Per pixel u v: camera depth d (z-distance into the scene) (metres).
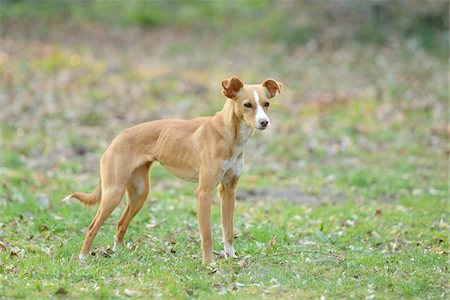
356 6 27.38
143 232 10.37
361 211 11.82
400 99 20.27
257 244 9.80
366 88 21.48
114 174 8.83
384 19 26.88
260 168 15.02
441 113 18.89
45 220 10.70
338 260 9.13
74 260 8.82
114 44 26.91
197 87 21.56
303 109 19.48
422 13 26.75
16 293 7.59
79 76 22.30
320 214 11.70
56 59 23.88
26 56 24.30
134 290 7.81
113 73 23.00
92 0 31.38
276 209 12.12
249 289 7.98
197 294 7.77
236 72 23.30
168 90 21.22
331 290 7.94
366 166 15.13
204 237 8.70
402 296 7.85
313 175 14.58
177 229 10.60
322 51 25.34
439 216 11.43
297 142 16.72
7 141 16.09
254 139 16.91
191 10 30.58
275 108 19.61
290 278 8.36
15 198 11.82
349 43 25.77
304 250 9.55
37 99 19.66
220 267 8.64
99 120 18.31
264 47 25.94
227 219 9.16
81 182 13.57
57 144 16.17
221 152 8.62
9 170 13.97
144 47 26.62
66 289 7.72
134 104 19.84
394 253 9.55
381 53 24.94
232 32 27.73
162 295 7.70
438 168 14.87
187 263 8.80
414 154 15.92
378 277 8.34
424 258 9.15
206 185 8.66
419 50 25.17
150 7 30.72
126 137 8.98
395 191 13.19
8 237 9.86
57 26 28.44
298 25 26.88
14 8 29.34
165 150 8.92
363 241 10.18
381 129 17.69
